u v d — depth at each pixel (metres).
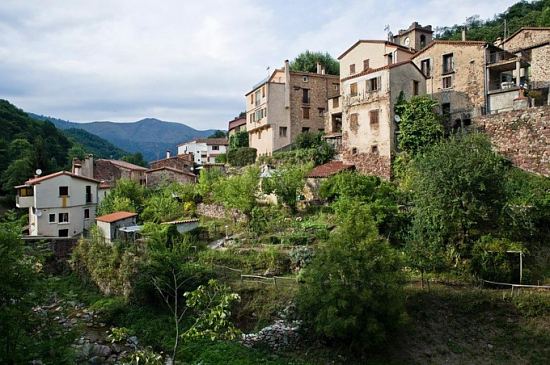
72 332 13.42
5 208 54.12
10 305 12.16
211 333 10.24
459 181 20.91
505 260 20.19
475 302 19.12
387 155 36.19
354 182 30.31
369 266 17.36
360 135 38.91
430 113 35.19
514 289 19.42
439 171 21.59
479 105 38.16
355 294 17.22
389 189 29.91
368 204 26.33
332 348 18.58
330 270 17.81
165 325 21.88
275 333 19.31
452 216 20.95
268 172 39.62
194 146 96.38
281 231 29.47
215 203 39.56
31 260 14.01
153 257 24.25
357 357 18.02
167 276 23.42
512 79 40.16
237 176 38.41
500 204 21.12
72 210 40.38
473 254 20.67
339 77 55.16
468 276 20.73
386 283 17.41
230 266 25.64
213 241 31.80
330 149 42.69
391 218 25.19
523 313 18.33
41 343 12.56
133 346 20.69
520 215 22.08
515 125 31.05
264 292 22.09
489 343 17.89
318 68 57.03
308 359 18.19
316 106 53.84
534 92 36.09
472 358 17.33
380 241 18.80
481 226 21.41
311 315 18.64
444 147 22.70
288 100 52.00
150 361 10.46
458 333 18.50
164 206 39.56
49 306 19.75
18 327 11.94
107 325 23.25
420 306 19.67
